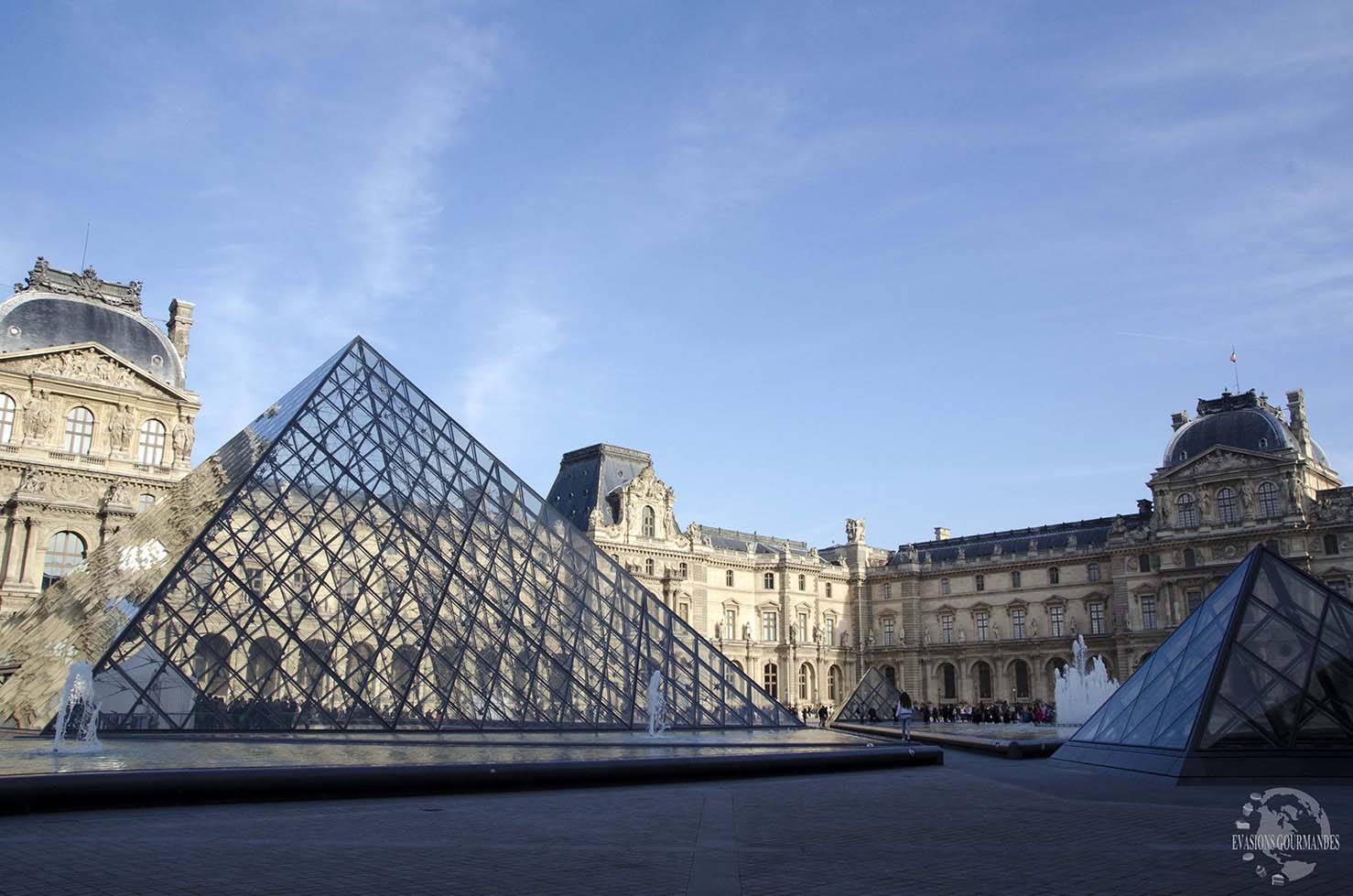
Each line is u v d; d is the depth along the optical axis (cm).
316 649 4406
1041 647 15675
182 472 11169
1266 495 13588
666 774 3403
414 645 4631
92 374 10912
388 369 6475
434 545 5306
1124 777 3553
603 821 2434
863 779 3644
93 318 11394
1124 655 14550
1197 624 3912
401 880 1683
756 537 17862
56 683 4278
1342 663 3506
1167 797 2939
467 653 4744
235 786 2678
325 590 4669
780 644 16338
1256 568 3803
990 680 16612
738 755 3697
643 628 5591
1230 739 3347
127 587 4781
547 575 5578
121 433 11006
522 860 1878
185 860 1822
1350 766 3262
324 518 5059
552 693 4838
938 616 17200
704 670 5528
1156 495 14600
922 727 9212
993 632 16300
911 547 18362
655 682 5259
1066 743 4469
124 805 2534
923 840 2161
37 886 1580
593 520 14338
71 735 3841
